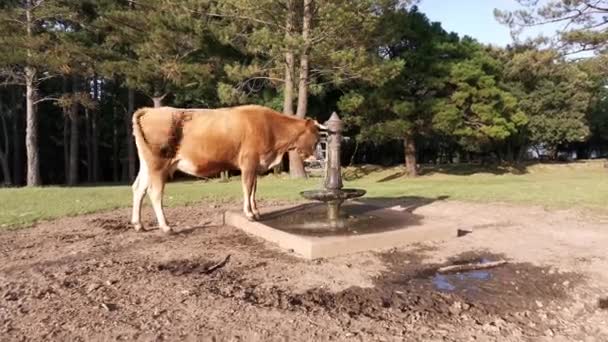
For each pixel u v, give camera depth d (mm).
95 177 29781
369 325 3762
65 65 17875
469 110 21375
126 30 19250
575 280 4941
